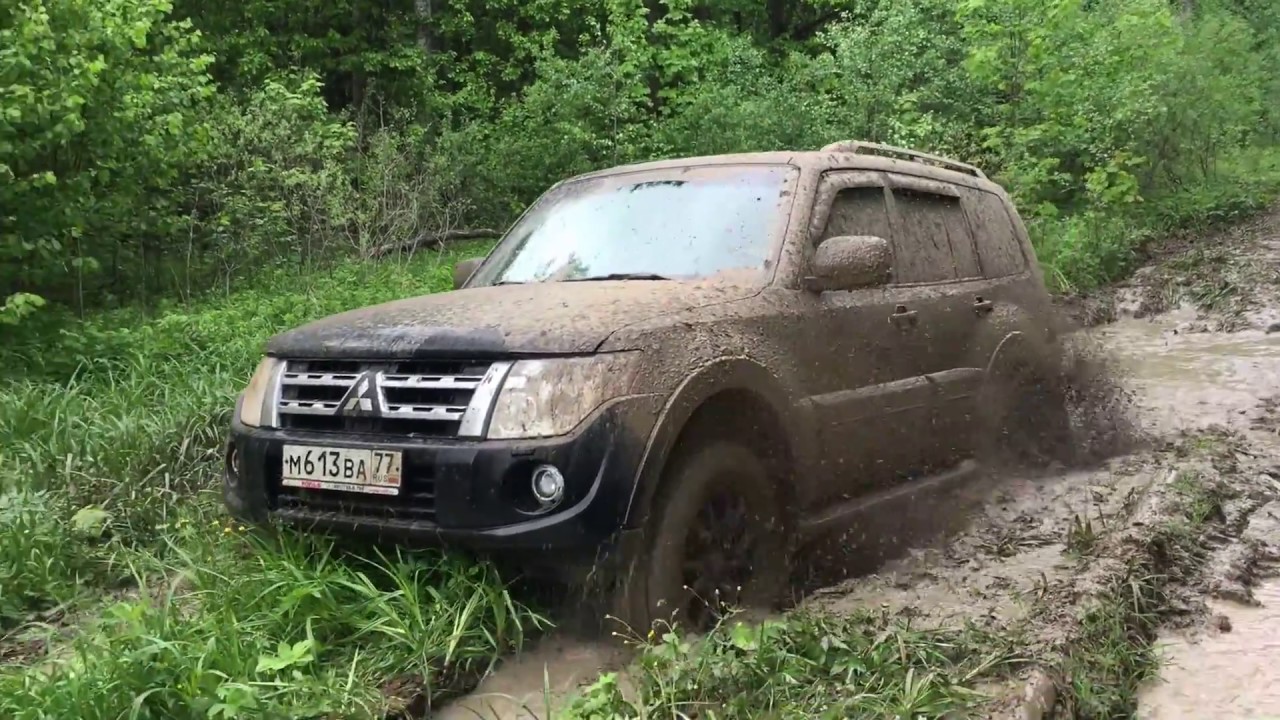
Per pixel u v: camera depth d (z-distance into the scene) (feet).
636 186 17.11
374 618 12.09
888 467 16.22
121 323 31.60
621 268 15.55
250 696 10.11
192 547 14.70
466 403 11.89
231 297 36.17
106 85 30.45
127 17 32.09
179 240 39.68
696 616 12.59
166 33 35.50
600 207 16.96
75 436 20.04
